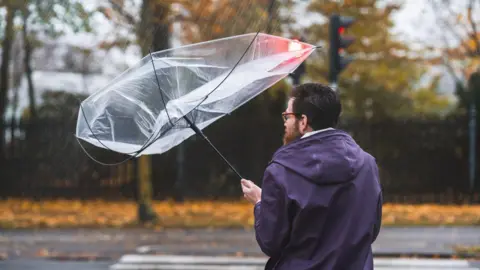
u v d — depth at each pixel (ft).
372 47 118.73
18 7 84.84
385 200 128.57
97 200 128.67
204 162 130.93
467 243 76.02
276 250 17.87
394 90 142.20
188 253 69.72
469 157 130.93
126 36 86.84
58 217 102.78
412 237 81.56
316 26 111.96
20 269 60.18
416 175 131.85
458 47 123.75
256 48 21.62
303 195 17.51
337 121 19.08
